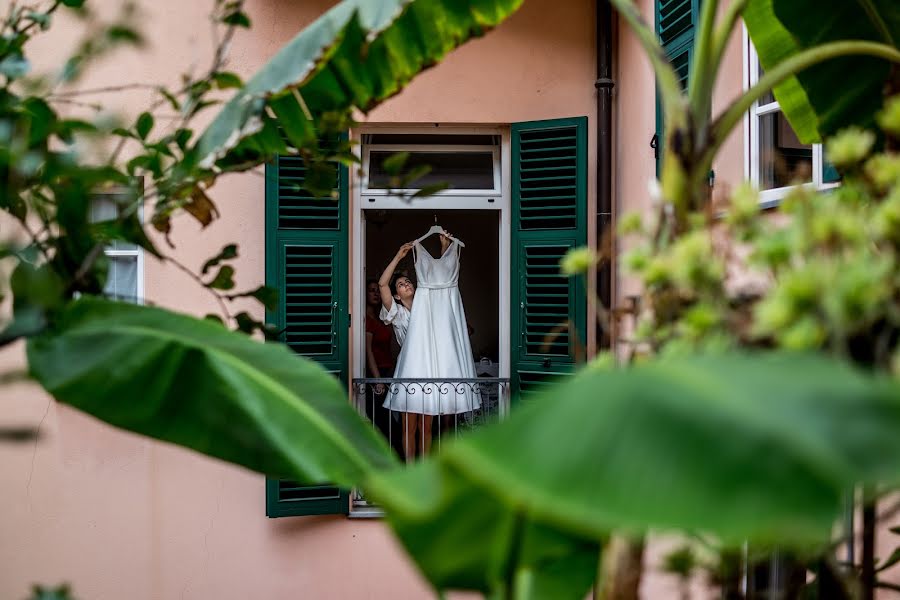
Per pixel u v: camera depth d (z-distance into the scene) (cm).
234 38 645
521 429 75
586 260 118
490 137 708
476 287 1233
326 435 188
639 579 121
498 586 119
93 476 643
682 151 136
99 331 206
